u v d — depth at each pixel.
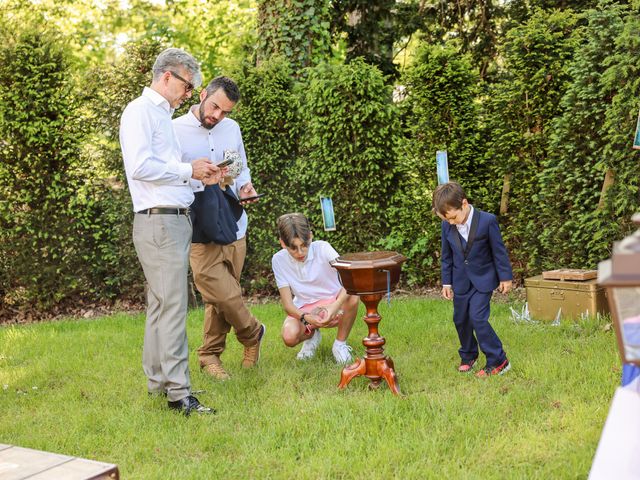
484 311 4.30
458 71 7.31
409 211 7.51
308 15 8.62
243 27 14.53
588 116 6.04
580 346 4.75
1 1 13.79
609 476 2.15
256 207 7.64
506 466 2.97
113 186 7.68
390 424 3.49
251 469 3.12
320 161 7.53
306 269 4.88
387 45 11.41
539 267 6.85
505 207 7.25
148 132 3.81
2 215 7.33
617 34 5.84
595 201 6.21
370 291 3.99
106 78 7.54
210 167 3.94
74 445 3.47
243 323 4.59
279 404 3.93
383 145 7.44
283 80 7.67
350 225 7.58
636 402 2.18
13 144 7.25
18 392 4.41
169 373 3.90
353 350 5.06
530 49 6.79
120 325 6.59
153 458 3.31
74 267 7.59
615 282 1.66
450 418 3.53
